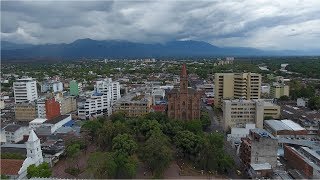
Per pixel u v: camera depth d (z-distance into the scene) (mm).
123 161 128875
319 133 181250
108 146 163500
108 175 122938
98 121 192125
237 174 137375
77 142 163375
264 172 127312
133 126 180250
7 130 182625
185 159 153625
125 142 144250
